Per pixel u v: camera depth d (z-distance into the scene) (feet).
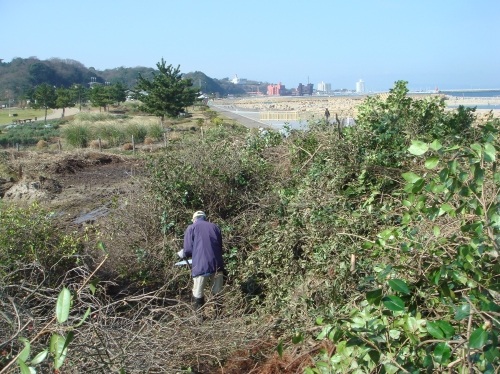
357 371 9.92
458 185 10.30
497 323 8.27
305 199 22.00
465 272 10.02
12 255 17.80
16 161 54.03
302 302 16.56
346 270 16.57
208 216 24.47
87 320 13.19
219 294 19.75
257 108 258.16
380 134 24.20
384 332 9.75
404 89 28.27
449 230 13.07
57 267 18.99
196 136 33.73
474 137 23.49
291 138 33.04
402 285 9.08
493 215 10.11
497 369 8.09
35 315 14.32
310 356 14.21
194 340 15.29
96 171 56.54
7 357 10.68
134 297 16.42
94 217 32.58
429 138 24.23
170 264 21.80
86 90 234.79
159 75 135.44
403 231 13.05
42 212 20.39
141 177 26.25
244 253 23.04
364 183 22.38
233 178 25.91
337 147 24.56
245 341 16.01
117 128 85.20
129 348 13.01
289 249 19.97
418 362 9.39
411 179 10.80
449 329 8.53
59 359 8.05
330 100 369.09
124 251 21.68
